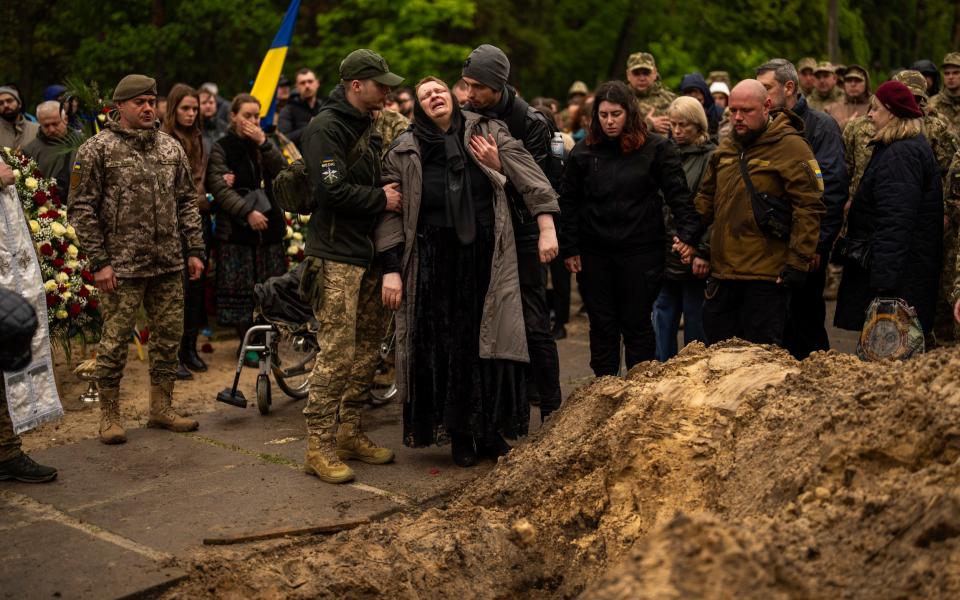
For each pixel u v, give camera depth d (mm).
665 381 4570
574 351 8320
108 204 5590
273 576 3953
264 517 4574
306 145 4867
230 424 6203
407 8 16469
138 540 4312
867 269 5863
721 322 5668
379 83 4863
